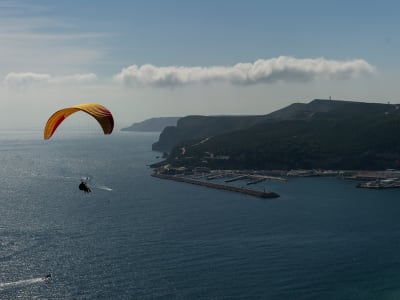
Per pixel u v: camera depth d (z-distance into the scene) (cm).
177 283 12231
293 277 12688
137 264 13638
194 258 14175
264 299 11350
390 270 13225
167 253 14650
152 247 15288
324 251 14888
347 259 14138
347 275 12875
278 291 11806
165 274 12838
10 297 11381
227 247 15275
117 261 13912
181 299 11306
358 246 15462
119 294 11581
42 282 12281
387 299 11344
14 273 12900
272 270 13188
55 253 14650
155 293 11625
